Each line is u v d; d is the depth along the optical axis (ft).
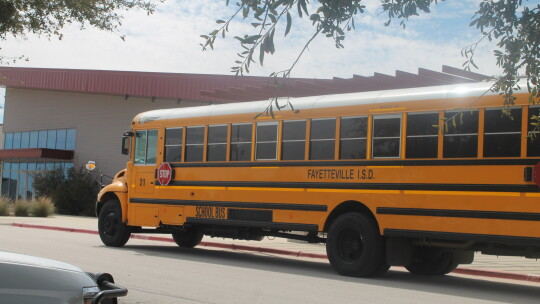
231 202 42.32
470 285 36.37
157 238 63.00
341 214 37.73
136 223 48.65
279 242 61.21
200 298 27.91
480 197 32.17
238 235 43.68
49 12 39.55
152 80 104.22
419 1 19.79
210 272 36.91
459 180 32.94
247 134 42.06
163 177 46.91
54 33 40.14
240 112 42.63
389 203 35.22
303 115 39.37
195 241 53.83
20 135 136.98
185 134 45.91
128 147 50.37
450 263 39.73
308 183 38.68
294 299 28.35
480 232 31.96
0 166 141.90
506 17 21.24
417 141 34.71
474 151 32.65
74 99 125.49
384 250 36.14
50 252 44.21
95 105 121.08
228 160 42.86
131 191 49.39
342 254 37.14
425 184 34.06
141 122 49.44
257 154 41.32
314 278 35.86
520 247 32.12
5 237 56.59
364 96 37.37
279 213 39.75
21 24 39.40
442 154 33.65
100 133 119.44
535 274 41.22
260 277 35.55
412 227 34.24
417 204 34.22
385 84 50.67
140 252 47.21
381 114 36.22
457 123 33.35
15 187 138.21
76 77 115.75
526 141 31.04
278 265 42.80
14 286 13.32
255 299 28.07
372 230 35.78
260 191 40.86
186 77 100.48
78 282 14.14
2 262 13.43
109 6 40.50
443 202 33.35
